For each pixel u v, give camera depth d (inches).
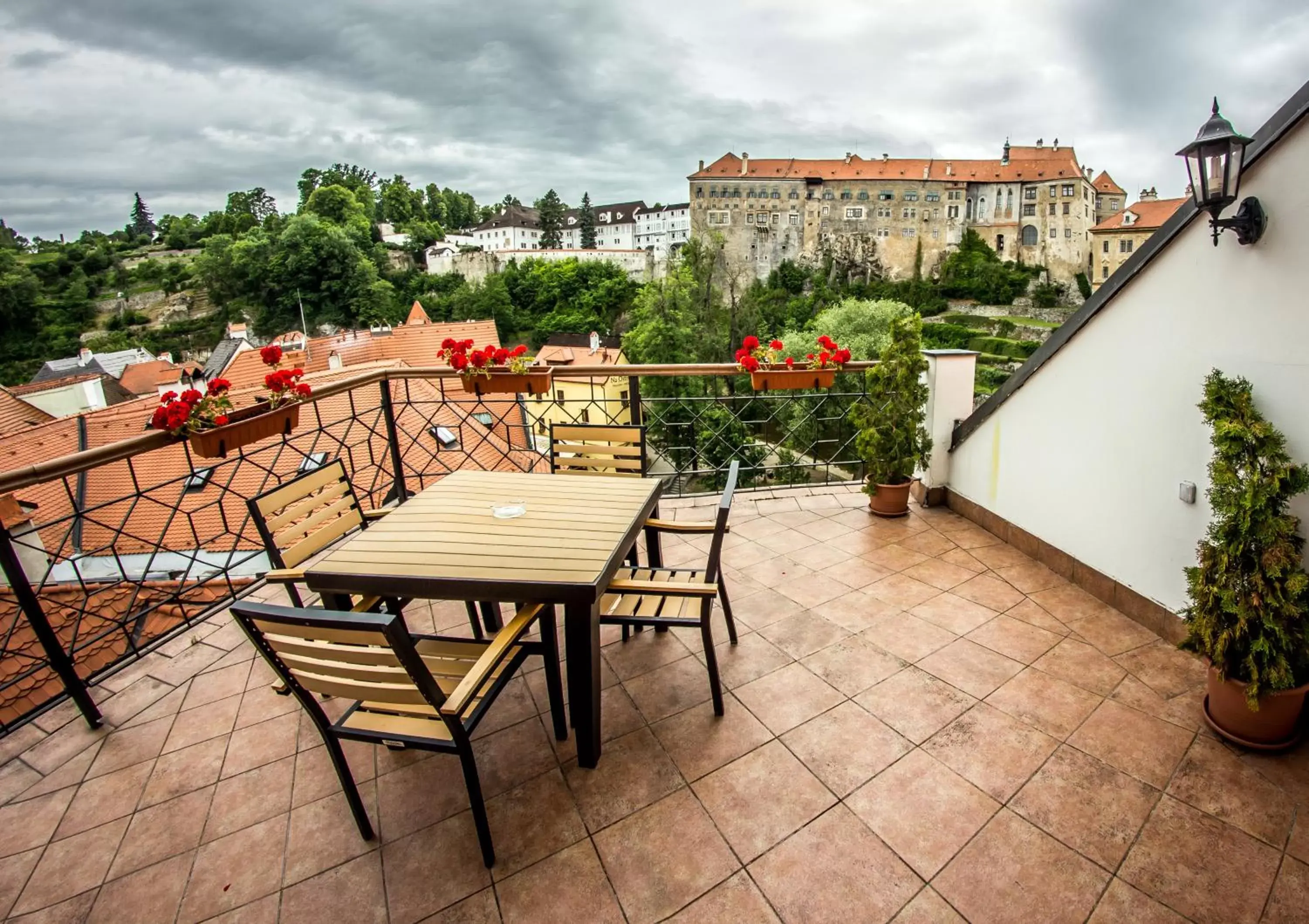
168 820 71.4
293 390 117.2
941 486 159.3
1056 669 91.4
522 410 170.4
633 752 78.0
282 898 61.2
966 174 2050.9
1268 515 68.6
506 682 70.2
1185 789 69.2
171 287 2372.0
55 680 134.0
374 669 55.9
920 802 68.9
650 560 102.5
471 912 58.6
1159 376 95.5
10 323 2145.7
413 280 2411.4
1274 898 56.7
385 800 72.8
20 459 403.2
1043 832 64.5
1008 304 1915.6
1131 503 103.0
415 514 87.0
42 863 66.7
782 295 1953.7
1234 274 81.7
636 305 1120.2
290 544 84.3
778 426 374.9
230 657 103.3
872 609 109.7
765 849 63.8
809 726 81.3
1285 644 67.6
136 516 329.7
